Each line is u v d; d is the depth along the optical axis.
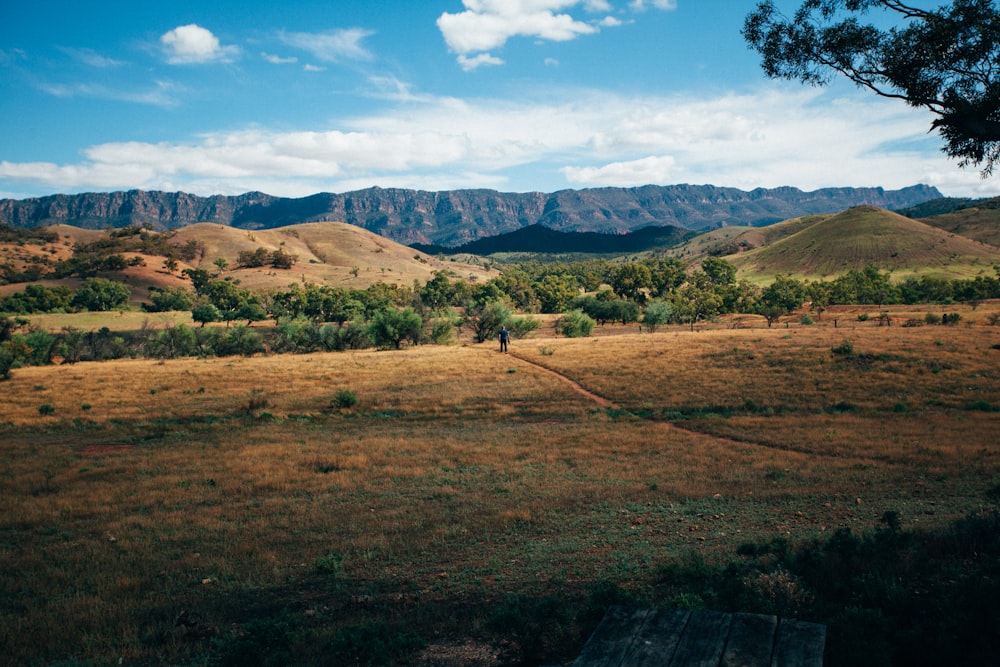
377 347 70.94
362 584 10.31
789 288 138.00
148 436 28.27
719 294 142.25
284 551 12.52
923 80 8.44
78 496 17.89
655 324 94.44
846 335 50.09
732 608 6.75
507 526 13.60
